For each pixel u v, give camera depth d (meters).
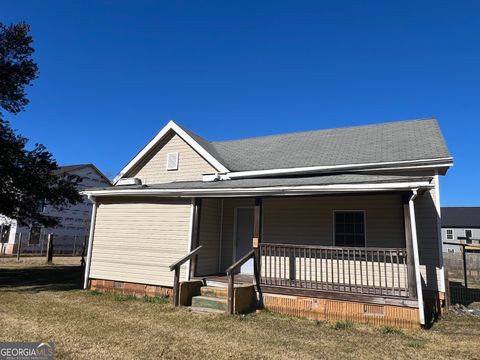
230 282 8.58
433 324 8.04
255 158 13.12
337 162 10.77
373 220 10.05
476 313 9.16
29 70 15.66
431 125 12.28
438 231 9.26
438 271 9.09
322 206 10.75
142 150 14.31
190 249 10.37
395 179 7.83
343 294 8.24
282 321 8.04
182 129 13.76
